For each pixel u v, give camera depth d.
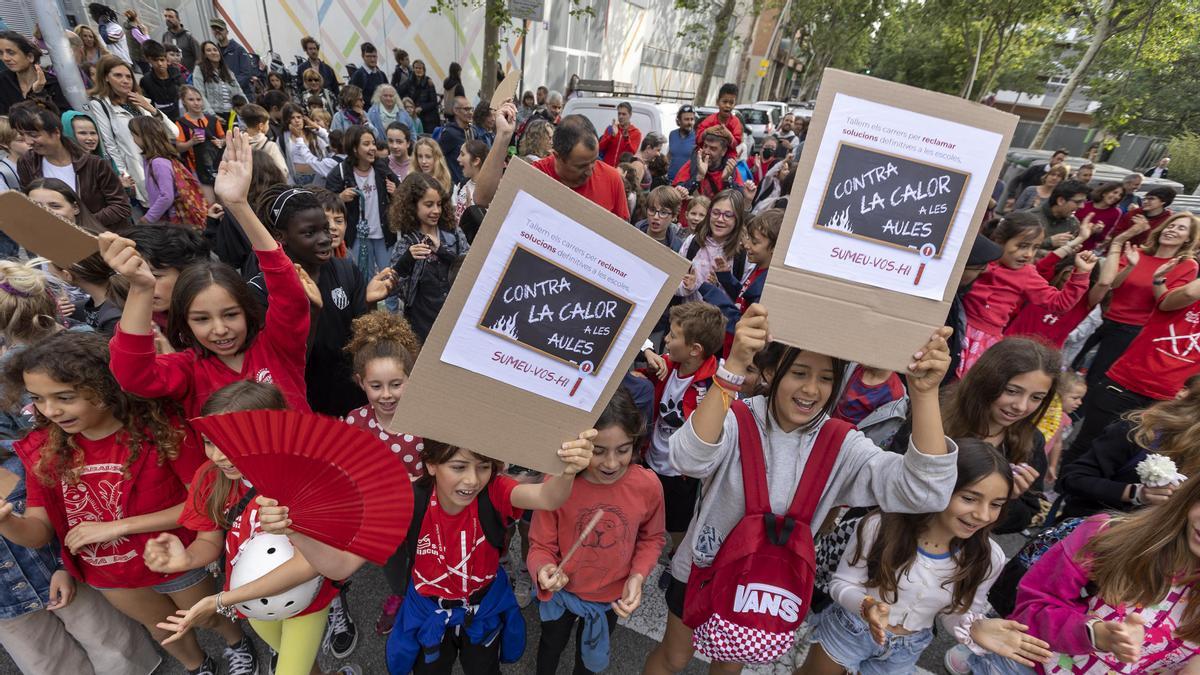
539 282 1.30
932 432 1.48
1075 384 3.27
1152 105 20.55
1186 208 11.07
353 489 1.26
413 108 10.77
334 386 2.99
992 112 1.23
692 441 1.59
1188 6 16.09
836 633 2.00
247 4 13.72
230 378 2.16
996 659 1.96
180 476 2.01
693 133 8.77
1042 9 18.95
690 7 20.44
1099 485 2.29
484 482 1.81
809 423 1.78
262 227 2.04
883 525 1.85
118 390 1.79
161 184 4.53
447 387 1.35
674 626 2.16
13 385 1.79
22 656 2.00
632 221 6.14
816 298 1.35
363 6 14.23
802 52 42.62
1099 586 1.65
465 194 5.15
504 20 12.24
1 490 1.86
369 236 5.33
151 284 1.70
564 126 3.38
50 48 5.16
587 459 1.50
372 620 2.71
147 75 7.41
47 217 1.41
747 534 1.74
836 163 1.28
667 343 2.71
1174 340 3.41
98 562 1.93
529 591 2.89
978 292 3.41
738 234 4.01
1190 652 1.58
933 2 23.23
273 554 1.77
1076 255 3.48
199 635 2.58
